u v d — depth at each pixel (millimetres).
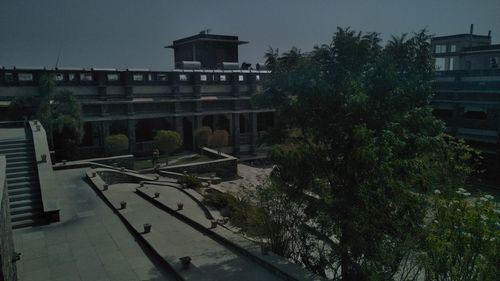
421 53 13914
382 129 12914
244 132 51500
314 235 16547
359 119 13242
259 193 15844
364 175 12578
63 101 33594
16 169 22219
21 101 33188
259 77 48781
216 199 22000
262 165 45344
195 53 53719
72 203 22016
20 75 35125
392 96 13203
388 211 12883
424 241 12125
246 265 14211
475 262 9375
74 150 36531
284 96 15117
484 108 36000
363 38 13961
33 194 20438
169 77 42906
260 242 15961
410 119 13297
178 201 22438
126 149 40000
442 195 13281
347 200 13266
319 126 14117
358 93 12828
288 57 15172
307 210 14398
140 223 18531
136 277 13594
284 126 15406
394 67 13578
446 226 10148
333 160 14070
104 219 19594
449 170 15203
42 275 13648
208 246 16016
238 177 38094
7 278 9266
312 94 13672
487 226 9438
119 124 40750
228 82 47062
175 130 43281
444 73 39531
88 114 37906
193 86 44469
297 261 15383
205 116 47688
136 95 40875
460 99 37906
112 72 39000
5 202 11117
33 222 18609
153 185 27094
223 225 18266
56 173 28578
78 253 15508
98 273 13859
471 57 44812
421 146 13039
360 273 13773
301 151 14492
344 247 13422
